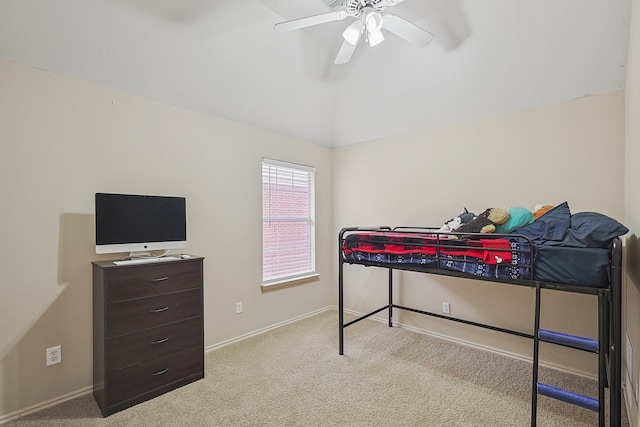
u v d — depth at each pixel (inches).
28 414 81.0
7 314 79.2
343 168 166.4
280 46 109.7
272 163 141.6
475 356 113.7
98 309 86.5
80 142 90.2
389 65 118.8
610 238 66.7
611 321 70.0
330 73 129.8
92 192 92.3
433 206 132.9
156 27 88.5
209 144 119.9
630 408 77.5
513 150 112.1
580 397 67.9
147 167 103.5
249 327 132.3
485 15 91.7
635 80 68.9
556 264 71.4
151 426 77.0
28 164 82.0
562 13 83.9
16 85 80.1
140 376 86.8
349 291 163.8
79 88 90.0
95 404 85.7
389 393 90.5
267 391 92.0
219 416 80.7
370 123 146.3
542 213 87.4
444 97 119.5
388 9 95.9
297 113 140.6
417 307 137.8
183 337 95.7
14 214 80.1
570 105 100.8
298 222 157.0
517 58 97.7
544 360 106.2
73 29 80.7
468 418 79.4
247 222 132.3
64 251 87.5
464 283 124.1
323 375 100.7
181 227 104.2
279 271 147.6
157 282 90.8
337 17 76.2
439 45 104.3
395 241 102.3
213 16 91.7
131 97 100.1
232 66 108.3
